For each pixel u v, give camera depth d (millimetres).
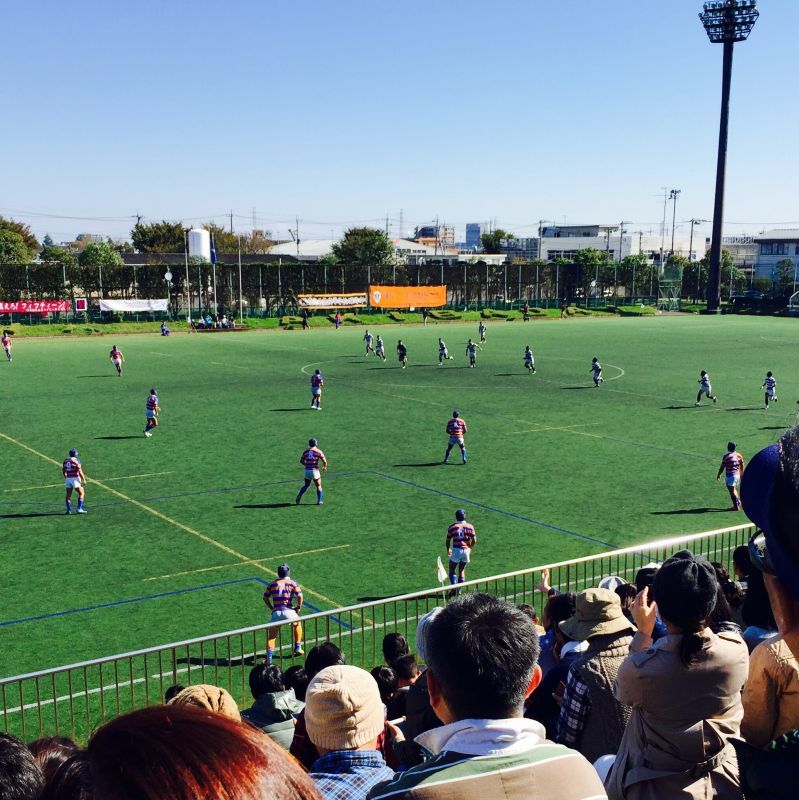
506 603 2773
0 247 132375
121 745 1447
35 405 43562
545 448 34094
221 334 88375
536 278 120188
